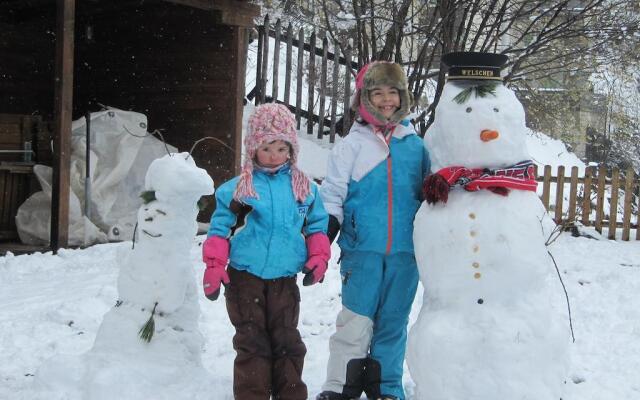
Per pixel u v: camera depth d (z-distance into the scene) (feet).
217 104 34.63
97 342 13.51
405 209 13.32
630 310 21.63
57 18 28.37
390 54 40.11
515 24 45.70
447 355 11.09
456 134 11.76
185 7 35.65
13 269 25.26
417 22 45.50
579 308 21.99
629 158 60.39
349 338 13.57
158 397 12.68
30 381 13.87
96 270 24.58
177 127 36.22
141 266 13.37
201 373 13.62
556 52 43.93
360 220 13.34
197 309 13.98
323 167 38.40
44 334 17.33
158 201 13.35
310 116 42.88
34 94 40.19
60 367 13.23
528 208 11.51
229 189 12.84
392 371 13.67
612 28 40.47
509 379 10.84
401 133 13.66
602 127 61.98
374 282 13.41
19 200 32.55
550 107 47.88
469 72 11.96
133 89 38.42
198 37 35.29
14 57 39.32
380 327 13.73
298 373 12.80
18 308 19.44
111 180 31.58
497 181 11.50
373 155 13.41
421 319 11.78
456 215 11.48
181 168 13.16
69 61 28.37
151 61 37.50
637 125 58.13
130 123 32.89
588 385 15.58
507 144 11.61
